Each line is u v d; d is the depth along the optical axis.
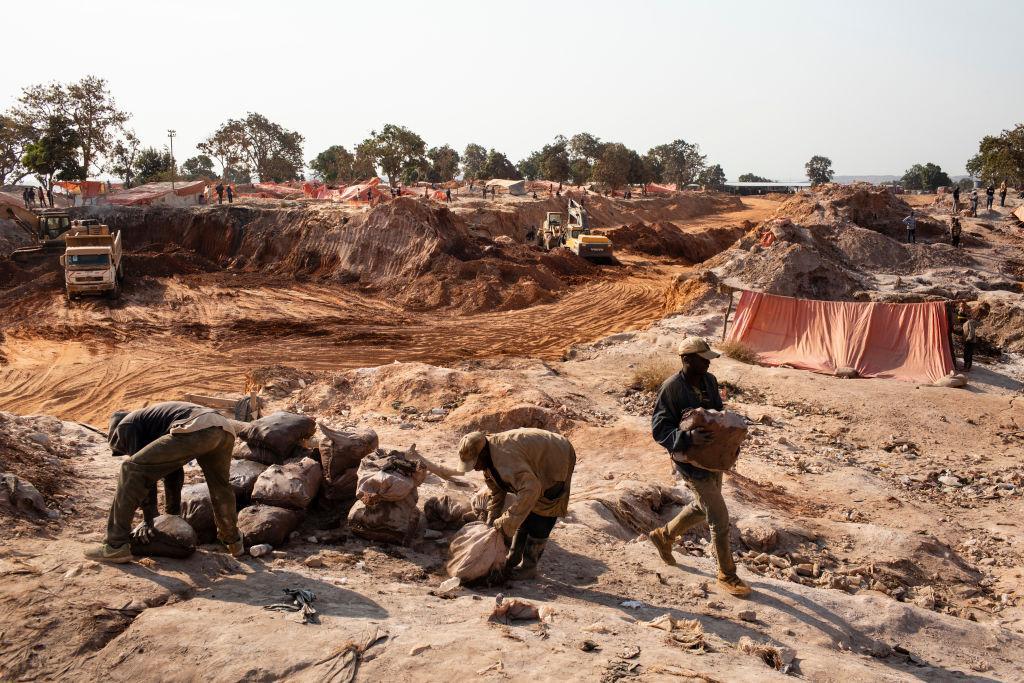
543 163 112.38
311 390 15.37
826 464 13.44
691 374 5.78
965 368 21.62
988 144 66.38
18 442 7.27
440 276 39.19
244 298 37.34
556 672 4.14
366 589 5.34
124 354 27.16
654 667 4.25
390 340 30.41
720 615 5.64
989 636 6.19
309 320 33.44
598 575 6.25
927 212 65.44
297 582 5.32
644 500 8.85
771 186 185.88
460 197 85.25
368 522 6.29
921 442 15.62
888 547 8.90
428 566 6.01
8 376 24.53
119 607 4.66
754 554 8.27
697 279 32.75
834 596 6.39
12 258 40.78
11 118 73.62
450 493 6.97
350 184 103.94
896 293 32.28
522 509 5.56
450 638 4.51
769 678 4.25
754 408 17.66
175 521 5.47
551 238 52.03
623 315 34.94
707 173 191.62
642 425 14.28
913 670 5.30
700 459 5.57
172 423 5.30
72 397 22.75
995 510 11.64
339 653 4.21
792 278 32.25
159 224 51.25
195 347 28.53
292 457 7.09
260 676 3.98
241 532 5.90
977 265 39.25
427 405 14.34
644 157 152.38
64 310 33.03
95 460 7.77
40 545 5.38
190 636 4.37
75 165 64.12
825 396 18.39
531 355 28.19
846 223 41.69
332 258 44.66
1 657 4.12
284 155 131.00
